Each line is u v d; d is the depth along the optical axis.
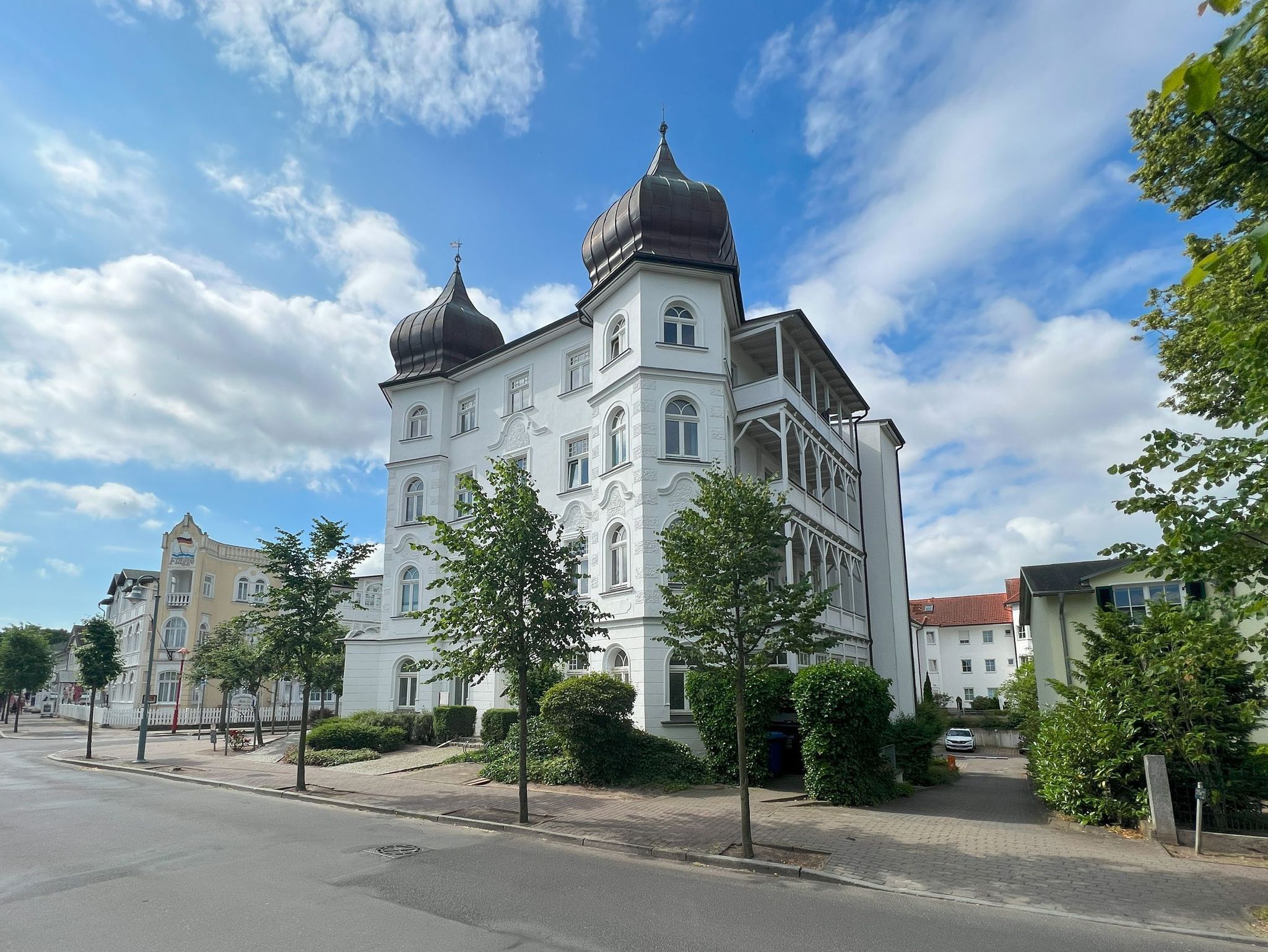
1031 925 7.43
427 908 7.59
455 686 26.75
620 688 16.92
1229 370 8.41
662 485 20.61
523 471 14.31
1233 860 9.93
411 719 25.45
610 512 21.69
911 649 33.97
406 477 29.91
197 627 49.25
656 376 21.20
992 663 62.47
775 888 8.76
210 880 8.71
